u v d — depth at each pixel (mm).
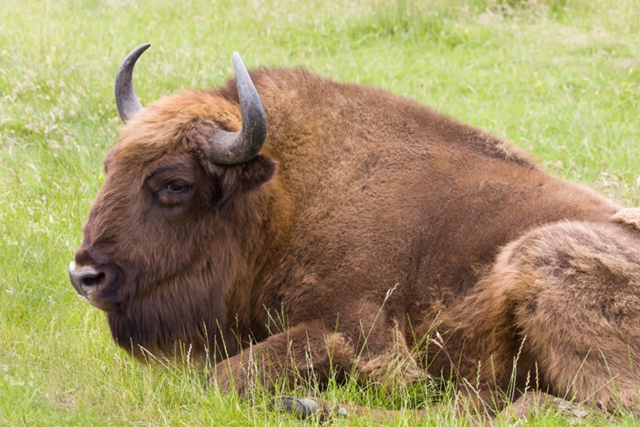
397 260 18766
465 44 46719
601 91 39625
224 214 18078
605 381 16875
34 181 26859
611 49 44625
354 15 50219
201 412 16297
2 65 37281
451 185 19422
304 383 17547
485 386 18359
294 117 19438
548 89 39438
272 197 18719
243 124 16891
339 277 18438
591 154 31500
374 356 17953
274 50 45969
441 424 16047
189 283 18078
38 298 20875
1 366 16734
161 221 17438
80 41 43656
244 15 51875
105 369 18203
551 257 17406
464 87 40719
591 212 19297
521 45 45438
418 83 41531
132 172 17234
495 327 17984
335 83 20422
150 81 36094
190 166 17406
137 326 18000
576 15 50094
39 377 16625
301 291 18578
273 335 18281
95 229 17156
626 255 17453
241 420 16125
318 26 49844
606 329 17000
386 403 17938
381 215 18953
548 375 17469
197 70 38344
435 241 18969
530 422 16328
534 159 21062
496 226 18859
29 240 23016
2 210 24781
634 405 16625
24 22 46844
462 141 20312
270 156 18328
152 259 17469
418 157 19719
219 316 18672
